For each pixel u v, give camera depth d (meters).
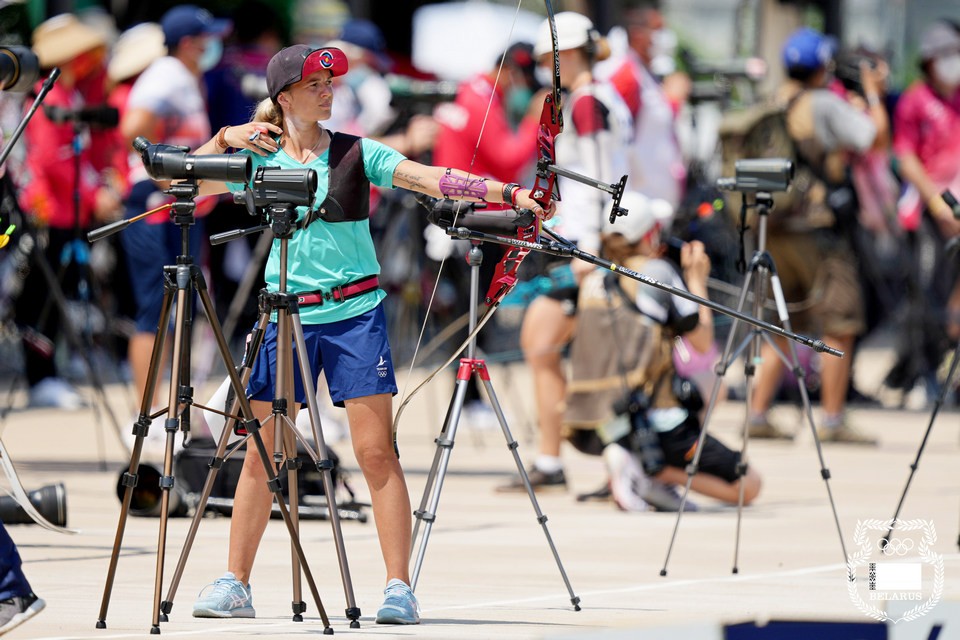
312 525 28.11
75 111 33.94
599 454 31.94
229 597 19.28
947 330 50.41
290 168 18.52
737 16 55.94
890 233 47.94
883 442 43.66
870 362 68.00
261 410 19.42
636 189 34.38
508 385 43.84
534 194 18.92
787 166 24.20
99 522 27.69
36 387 48.31
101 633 18.03
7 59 23.48
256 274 37.91
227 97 38.16
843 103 40.97
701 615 19.55
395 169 18.95
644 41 39.16
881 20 89.31
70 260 40.28
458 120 36.19
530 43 36.16
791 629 17.03
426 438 44.31
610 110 31.61
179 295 18.19
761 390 43.03
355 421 19.03
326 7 65.88
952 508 30.61
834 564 24.39
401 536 19.06
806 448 41.91
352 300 18.98
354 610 18.42
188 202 18.27
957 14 91.12
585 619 19.34
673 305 30.50
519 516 29.62
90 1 57.75
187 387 18.36
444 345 43.28
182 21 35.91
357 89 41.22
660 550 25.73
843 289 41.72
